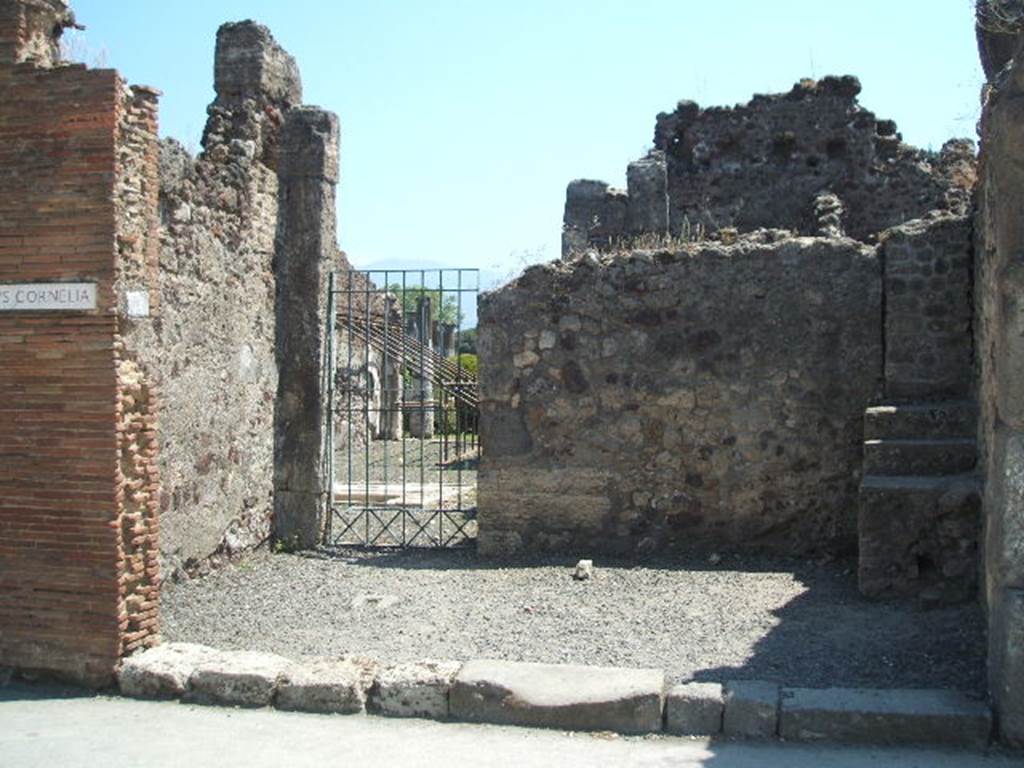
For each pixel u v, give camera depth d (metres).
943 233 9.52
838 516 9.95
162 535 8.82
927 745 5.55
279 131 10.92
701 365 10.19
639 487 10.32
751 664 6.81
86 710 6.18
